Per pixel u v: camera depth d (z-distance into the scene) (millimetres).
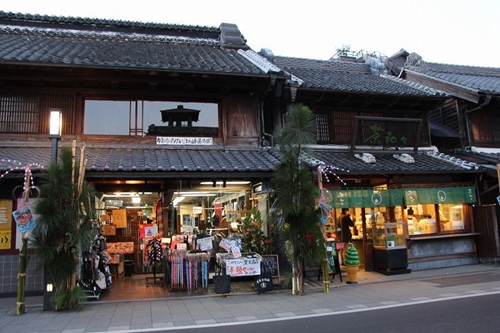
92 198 9156
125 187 11406
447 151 15648
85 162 8789
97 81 11484
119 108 12016
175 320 7379
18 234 10297
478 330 6016
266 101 13859
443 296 8688
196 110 12594
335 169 11281
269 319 7270
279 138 10016
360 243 13836
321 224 9828
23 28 14500
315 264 10086
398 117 14906
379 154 14000
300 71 16328
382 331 6164
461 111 15836
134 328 6844
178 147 12086
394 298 8781
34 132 11195
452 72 18750
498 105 15750
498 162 13703
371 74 19109
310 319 7164
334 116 14102
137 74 11266
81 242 8445
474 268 12828
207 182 11609
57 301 8203
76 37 14672
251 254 10555
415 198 12711
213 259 11602
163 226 12617
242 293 9930
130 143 11859
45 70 10773
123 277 12836
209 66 11969
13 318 7758
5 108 11141
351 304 8359
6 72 10727
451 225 13938
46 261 8266
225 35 16078
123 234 13891
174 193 12438
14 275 10156
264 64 12883
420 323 6535
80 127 11586
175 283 10180
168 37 16094
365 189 12234
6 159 9633
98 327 6949
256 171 10531
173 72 11266
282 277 10641
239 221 12562
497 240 13312
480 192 13875
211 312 8008
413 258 12992
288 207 9461
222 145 12461
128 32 16016
